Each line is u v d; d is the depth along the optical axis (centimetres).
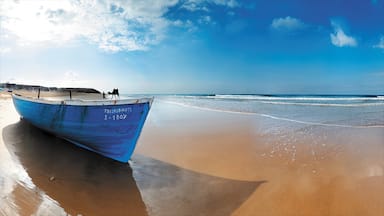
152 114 1329
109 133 506
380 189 377
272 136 753
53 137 638
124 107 489
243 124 966
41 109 636
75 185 379
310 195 367
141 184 402
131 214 311
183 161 521
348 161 516
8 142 572
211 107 1816
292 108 1695
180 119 1117
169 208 329
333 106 1877
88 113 505
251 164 504
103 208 322
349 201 346
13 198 319
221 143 668
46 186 365
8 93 3344
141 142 678
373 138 711
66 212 304
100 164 484
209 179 428
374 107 1742
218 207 335
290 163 509
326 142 676
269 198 361
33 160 465
